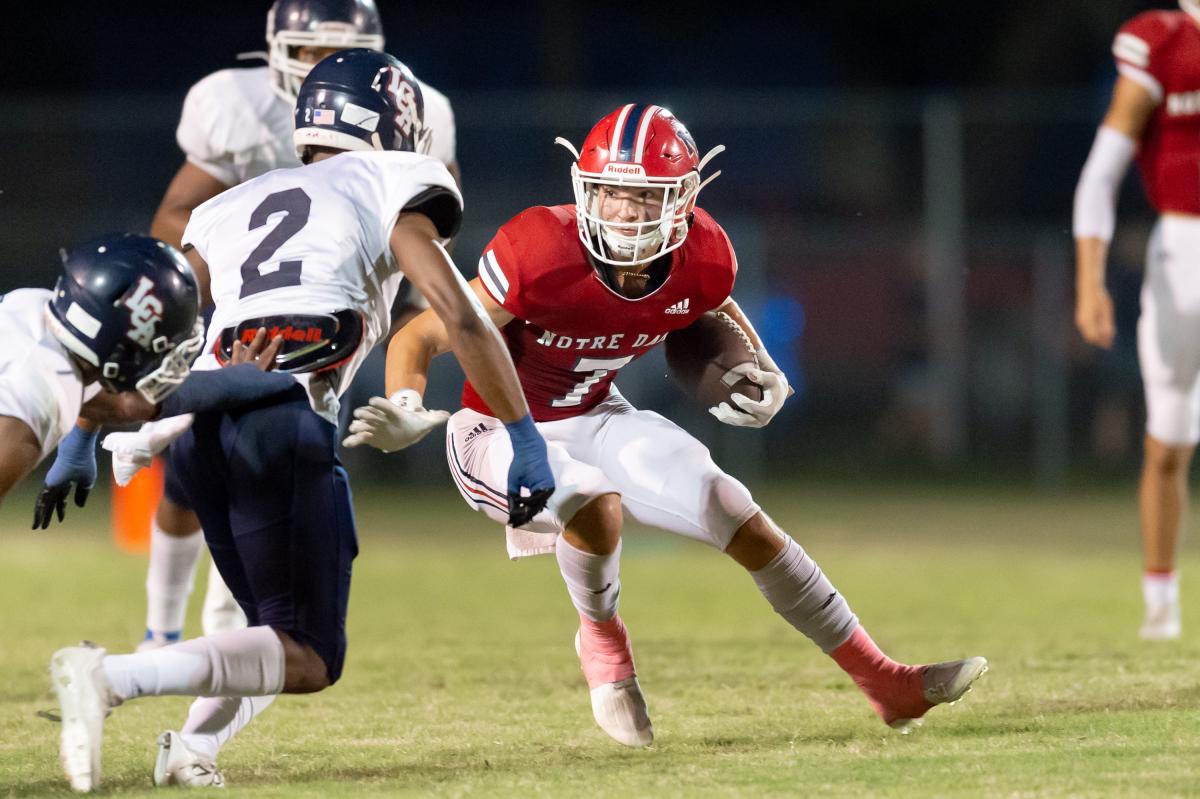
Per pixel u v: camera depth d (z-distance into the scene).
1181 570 28.06
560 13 58.84
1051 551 31.61
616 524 12.84
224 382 10.96
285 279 11.51
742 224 45.62
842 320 45.69
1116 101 19.98
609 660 13.34
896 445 45.78
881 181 47.28
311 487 11.16
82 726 10.20
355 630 21.20
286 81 17.55
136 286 10.39
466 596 24.97
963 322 45.38
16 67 57.66
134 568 27.66
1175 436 19.84
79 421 11.25
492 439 13.49
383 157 12.01
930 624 21.81
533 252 12.99
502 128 44.06
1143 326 20.05
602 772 11.78
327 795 10.84
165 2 58.75
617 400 14.36
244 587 11.70
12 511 37.06
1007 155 46.28
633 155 12.69
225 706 11.77
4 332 10.45
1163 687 15.53
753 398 13.87
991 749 12.40
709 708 14.93
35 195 42.72
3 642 19.78
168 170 43.12
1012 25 60.28
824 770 11.61
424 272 11.10
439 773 11.91
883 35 62.03
